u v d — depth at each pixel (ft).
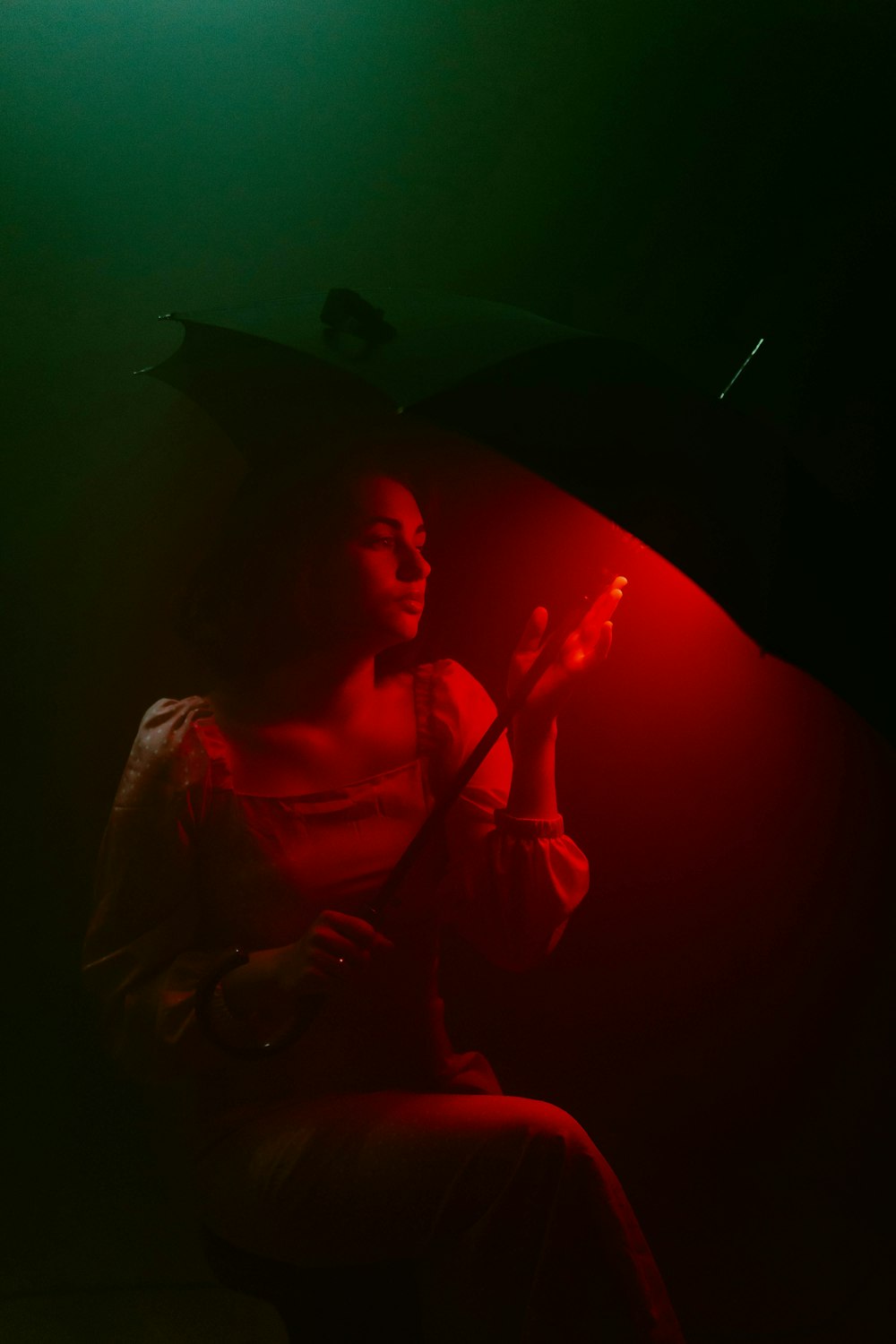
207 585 7.09
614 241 9.47
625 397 5.95
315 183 9.52
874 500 9.07
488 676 10.07
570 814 10.56
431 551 9.81
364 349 6.36
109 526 10.02
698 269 9.38
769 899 10.50
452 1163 6.00
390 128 9.43
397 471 7.19
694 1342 8.68
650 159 9.37
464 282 9.57
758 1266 9.50
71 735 10.25
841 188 9.12
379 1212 6.04
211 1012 6.31
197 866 6.72
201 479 10.00
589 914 10.68
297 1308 6.39
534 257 9.53
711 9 9.17
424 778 6.98
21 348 9.68
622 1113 10.68
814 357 9.19
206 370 7.66
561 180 9.44
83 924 10.36
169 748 6.68
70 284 9.61
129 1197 10.12
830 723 10.28
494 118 9.41
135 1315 8.86
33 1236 9.73
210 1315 8.87
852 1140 10.27
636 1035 10.71
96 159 9.41
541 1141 6.00
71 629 10.13
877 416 9.11
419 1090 6.97
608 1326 6.03
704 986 10.62
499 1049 10.77
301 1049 6.66
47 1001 10.38
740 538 5.59
